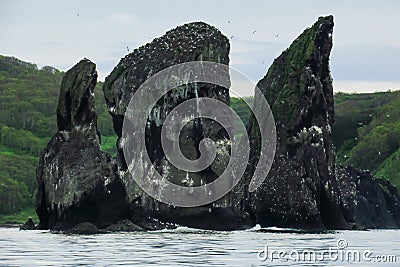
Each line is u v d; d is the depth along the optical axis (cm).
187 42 17388
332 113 17762
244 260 9131
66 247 10938
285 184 16625
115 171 15688
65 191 15200
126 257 9388
